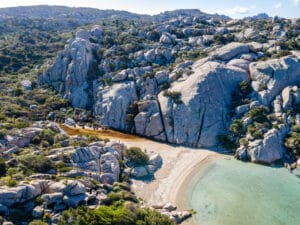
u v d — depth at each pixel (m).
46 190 43.88
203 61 92.62
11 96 96.38
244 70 86.88
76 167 52.97
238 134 71.50
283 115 72.50
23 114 84.31
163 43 117.81
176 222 44.22
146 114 79.94
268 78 81.31
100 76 99.19
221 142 72.19
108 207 41.81
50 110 91.12
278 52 93.06
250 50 97.69
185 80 86.06
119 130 83.19
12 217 38.50
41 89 104.69
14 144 58.78
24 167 48.66
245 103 78.50
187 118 76.00
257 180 56.53
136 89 89.62
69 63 102.44
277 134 67.38
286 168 61.66
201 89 79.94
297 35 110.50
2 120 72.44
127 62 101.94
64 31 184.25
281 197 50.66
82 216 38.06
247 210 47.22
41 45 148.12
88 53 103.62
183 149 71.44
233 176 58.16
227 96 82.00
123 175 56.50
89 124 85.81
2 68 122.44
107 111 85.56
